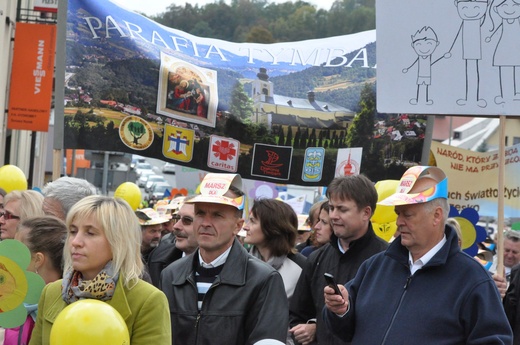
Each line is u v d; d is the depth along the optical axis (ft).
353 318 15.71
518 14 20.99
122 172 85.46
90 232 12.73
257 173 27.37
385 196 25.77
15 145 82.17
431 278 15.03
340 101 27.96
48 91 58.90
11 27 67.82
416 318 14.85
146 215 26.30
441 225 15.24
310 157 27.66
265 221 21.48
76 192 19.31
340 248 19.63
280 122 27.45
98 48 26.00
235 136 27.09
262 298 16.69
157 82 26.32
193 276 17.06
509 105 20.88
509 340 14.51
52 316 13.05
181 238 22.86
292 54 28.04
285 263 21.79
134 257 12.97
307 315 20.42
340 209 19.15
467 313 14.66
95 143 26.03
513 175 32.55
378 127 28.12
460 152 32.68
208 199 16.66
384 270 15.72
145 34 26.45
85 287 12.65
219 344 16.49
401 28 21.16
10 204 21.07
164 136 26.43
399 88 21.13
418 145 28.19
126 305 12.73
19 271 14.01
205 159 26.94
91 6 25.94
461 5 21.08
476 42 21.04
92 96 25.90
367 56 28.27
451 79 21.07
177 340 16.80
